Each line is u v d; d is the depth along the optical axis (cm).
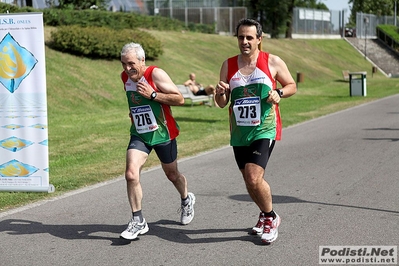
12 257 916
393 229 1030
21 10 4338
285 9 8619
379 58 9794
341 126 2684
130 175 957
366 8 15688
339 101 4194
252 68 926
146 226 999
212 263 871
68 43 4100
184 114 3159
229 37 7019
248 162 923
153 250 939
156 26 6419
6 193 1373
